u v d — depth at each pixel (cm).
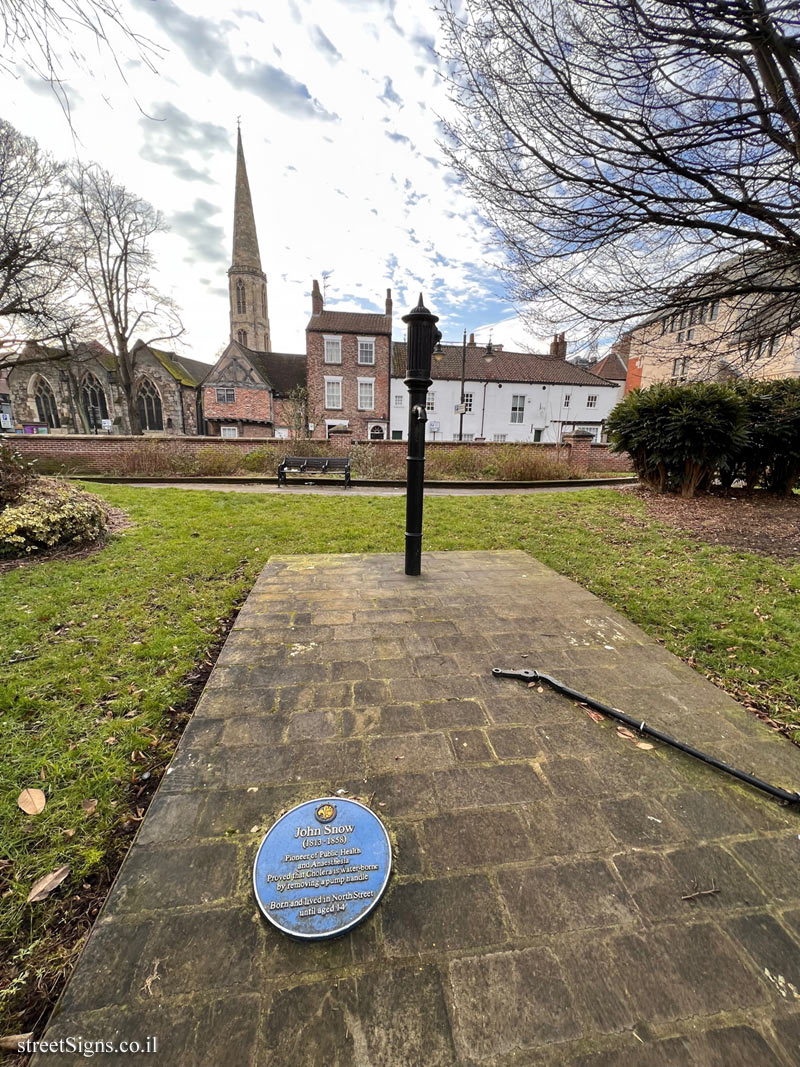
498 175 434
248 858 135
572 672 242
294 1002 101
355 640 273
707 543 516
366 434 2602
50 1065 91
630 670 246
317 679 231
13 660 253
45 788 168
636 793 163
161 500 759
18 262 1516
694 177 392
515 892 127
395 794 160
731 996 104
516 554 458
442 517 658
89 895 132
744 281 453
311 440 1337
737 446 721
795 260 423
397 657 254
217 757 176
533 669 243
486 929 117
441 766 174
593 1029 98
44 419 2917
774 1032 98
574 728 198
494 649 265
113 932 114
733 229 416
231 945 112
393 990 104
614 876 132
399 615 308
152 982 104
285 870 131
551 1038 96
